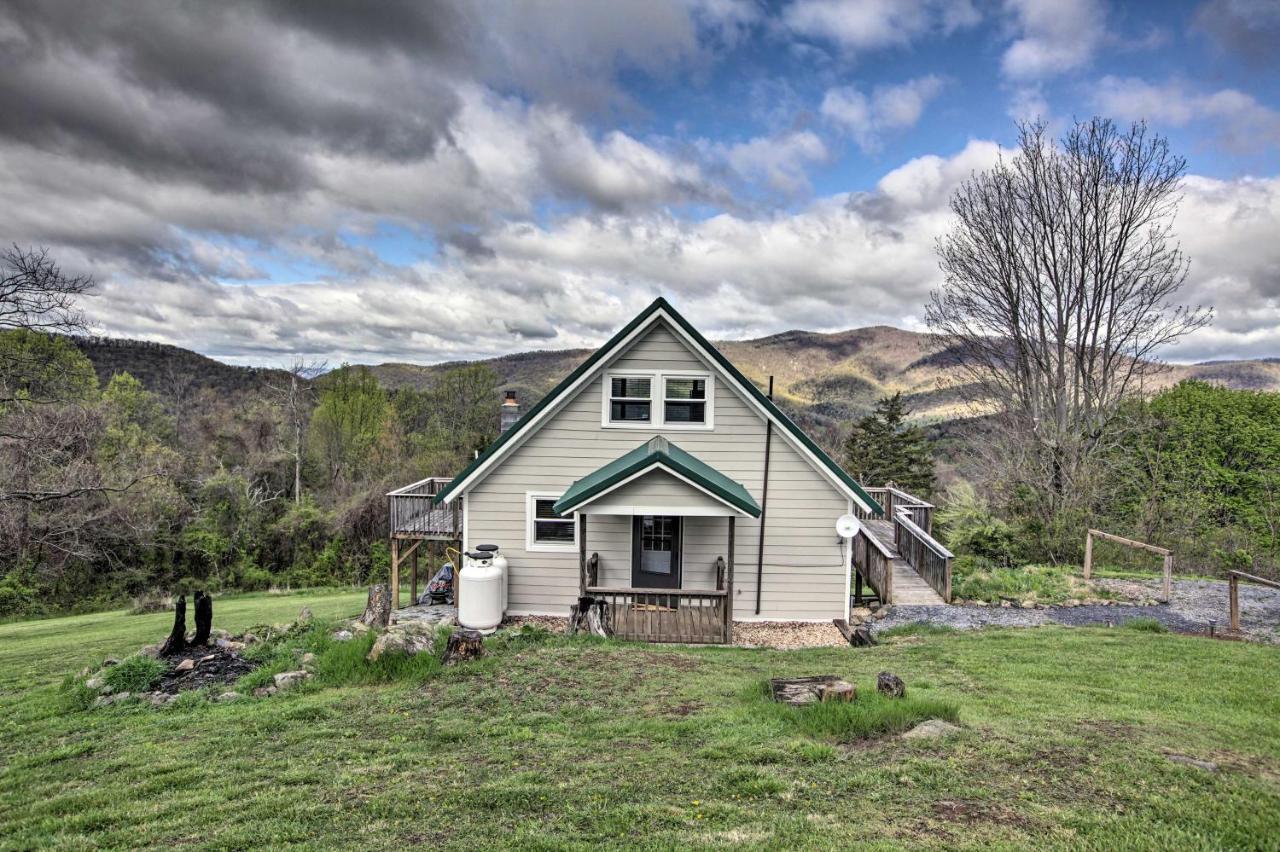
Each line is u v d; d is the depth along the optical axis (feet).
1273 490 79.56
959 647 33.24
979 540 62.03
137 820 16.28
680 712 23.22
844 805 15.55
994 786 16.19
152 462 102.37
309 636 33.06
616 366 45.47
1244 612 42.65
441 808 16.34
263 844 14.84
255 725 22.99
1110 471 71.36
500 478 45.91
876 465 143.64
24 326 56.90
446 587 51.62
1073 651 31.58
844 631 41.78
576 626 38.32
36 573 88.48
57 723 24.18
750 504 38.73
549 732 21.66
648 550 45.93
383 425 153.99
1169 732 19.76
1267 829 13.80
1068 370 78.02
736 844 13.91
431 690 26.76
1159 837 13.61
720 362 44.60
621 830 14.82
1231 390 91.35
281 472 132.36
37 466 70.38
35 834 15.74
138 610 77.82
